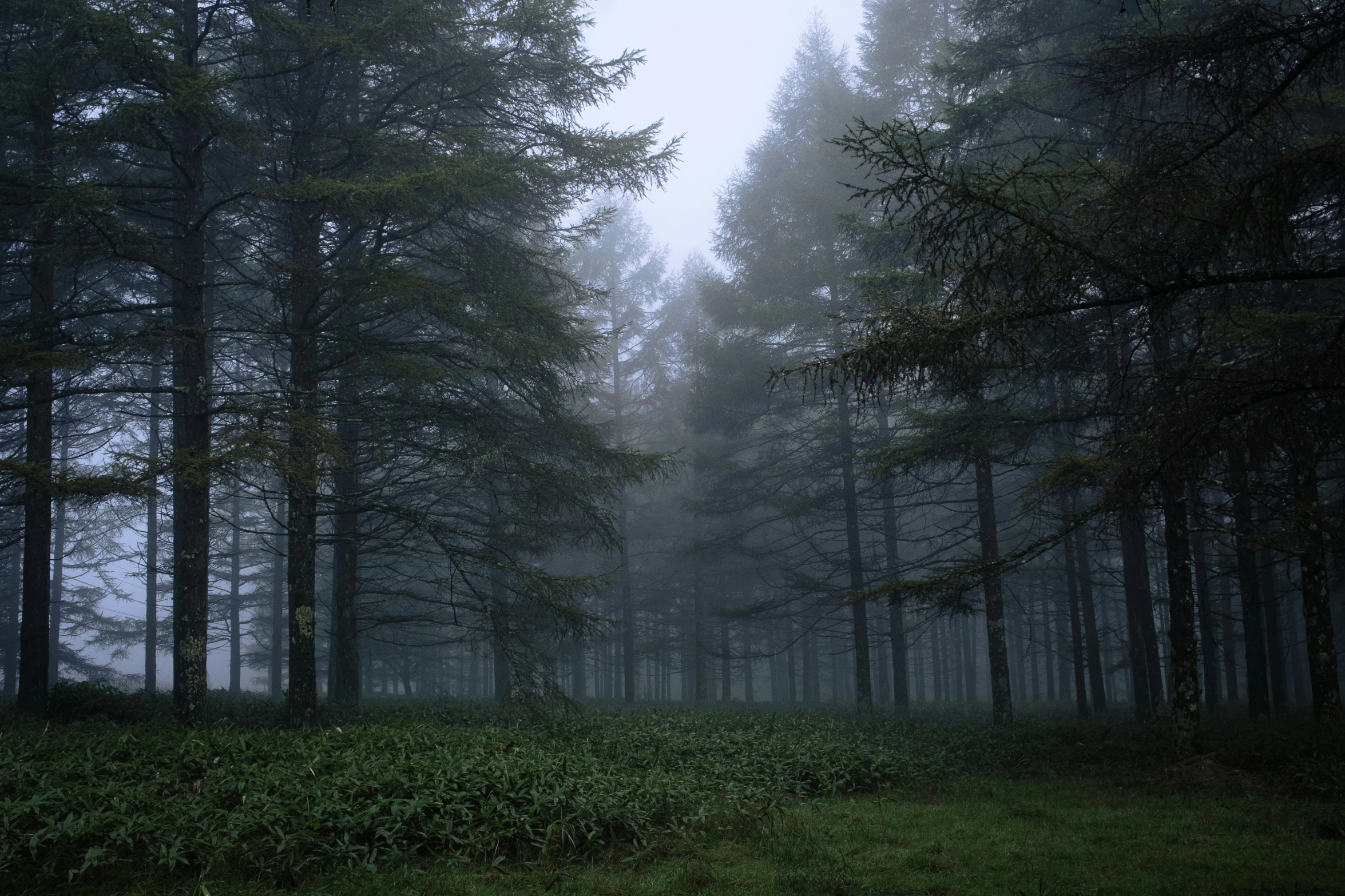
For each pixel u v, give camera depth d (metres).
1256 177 5.55
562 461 18.20
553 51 15.11
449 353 15.00
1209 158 6.48
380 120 15.00
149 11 11.34
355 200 12.57
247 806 7.64
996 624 17.50
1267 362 7.96
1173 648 13.09
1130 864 7.77
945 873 7.56
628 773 10.54
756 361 25.00
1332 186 6.05
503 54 15.12
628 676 31.92
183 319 14.30
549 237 18.45
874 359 6.64
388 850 7.38
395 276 13.07
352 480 18.55
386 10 14.15
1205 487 12.16
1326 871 7.36
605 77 15.43
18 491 12.82
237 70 15.61
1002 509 29.50
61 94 12.48
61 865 6.61
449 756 9.34
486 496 23.00
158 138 12.78
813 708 27.16
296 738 10.73
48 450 15.43
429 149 14.16
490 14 14.66
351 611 19.03
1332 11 5.79
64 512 29.47
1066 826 9.37
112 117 12.09
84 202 11.12
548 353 14.66
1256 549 17.08
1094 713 22.47
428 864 7.37
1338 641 29.19
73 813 7.27
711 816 9.38
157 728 12.16
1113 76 7.01
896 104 24.91
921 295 10.48
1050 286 6.41
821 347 24.69
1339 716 13.59
